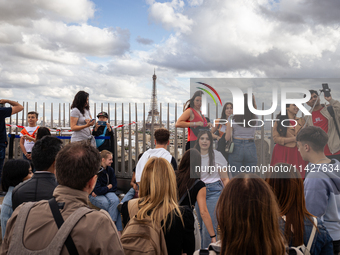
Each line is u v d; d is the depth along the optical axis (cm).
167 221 171
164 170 186
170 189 183
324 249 149
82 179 137
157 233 165
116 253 121
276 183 141
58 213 123
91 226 119
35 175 210
